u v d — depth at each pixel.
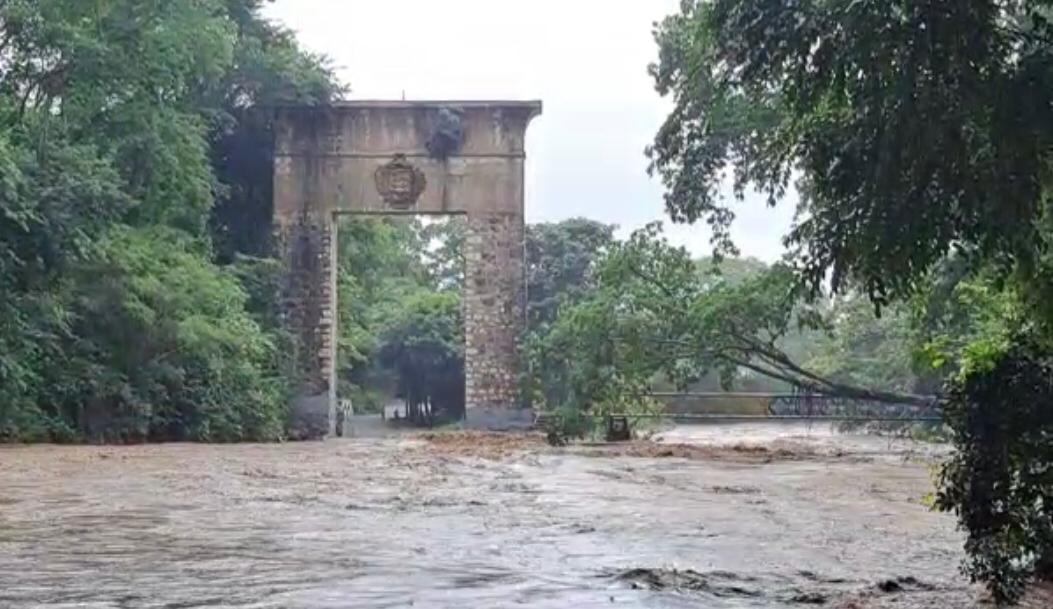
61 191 24.33
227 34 29.91
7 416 24.19
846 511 11.68
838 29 5.77
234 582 7.05
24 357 24.44
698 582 7.27
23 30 26.69
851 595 6.89
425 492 13.33
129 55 27.86
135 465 17.44
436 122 33.00
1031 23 6.06
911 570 7.87
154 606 6.31
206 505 11.59
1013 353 6.41
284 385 31.69
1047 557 6.55
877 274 6.04
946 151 5.59
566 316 26.73
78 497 12.31
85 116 28.16
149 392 27.34
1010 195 5.57
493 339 32.84
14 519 10.30
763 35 6.15
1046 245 6.29
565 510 11.48
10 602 6.42
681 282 25.23
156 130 29.00
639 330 24.86
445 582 7.10
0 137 24.02
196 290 28.61
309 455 20.86
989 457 6.32
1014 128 5.48
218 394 28.69
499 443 25.89
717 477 16.34
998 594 6.43
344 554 8.23
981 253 6.07
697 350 24.55
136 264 27.06
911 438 26.41
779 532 9.90
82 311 26.36
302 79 32.69
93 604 6.36
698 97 22.53
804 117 6.68
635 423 28.84
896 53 5.54
